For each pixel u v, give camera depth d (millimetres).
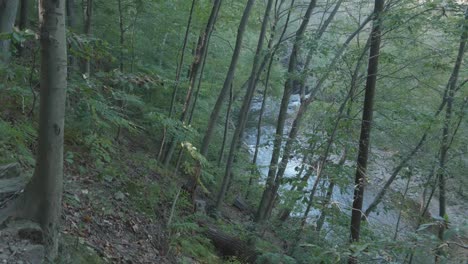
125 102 7492
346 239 6230
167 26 9914
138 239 5199
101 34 9469
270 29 11461
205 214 8078
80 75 5711
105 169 6156
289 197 6234
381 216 10164
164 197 7039
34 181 3180
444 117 7855
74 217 4586
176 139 7316
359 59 5738
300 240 6492
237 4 11141
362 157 5746
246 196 12523
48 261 3150
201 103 11797
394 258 3229
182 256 5629
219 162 11547
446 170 8047
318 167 6215
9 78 5160
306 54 8984
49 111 2988
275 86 13953
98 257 4051
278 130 9172
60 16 2867
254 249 7125
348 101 6543
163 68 11195
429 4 5230
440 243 2584
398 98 7820
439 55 6535
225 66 13008
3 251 2863
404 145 8242
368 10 8344
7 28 5996
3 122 4871
